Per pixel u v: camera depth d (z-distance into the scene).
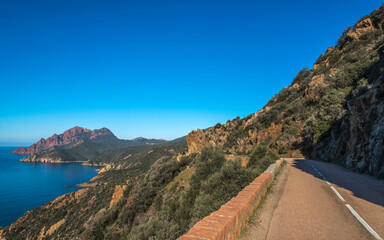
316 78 50.97
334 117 33.25
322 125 34.31
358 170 16.33
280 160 20.64
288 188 9.70
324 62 71.81
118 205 33.84
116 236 27.31
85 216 55.00
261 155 22.19
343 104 33.41
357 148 18.53
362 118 18.19
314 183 11.02
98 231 31.39
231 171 10.81
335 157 25.88
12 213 115.44
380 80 17.23
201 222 3.79
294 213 6.10
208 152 19.86
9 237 61.59
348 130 23.38
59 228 56.16
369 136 16.70
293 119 47.72
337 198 7.84
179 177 31.83
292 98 64.81
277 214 6.03
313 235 4.57
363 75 38.25
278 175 14.05
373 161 14.15
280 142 43.88
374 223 5.25
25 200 144.12
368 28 60.78
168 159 47.25
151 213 26.03
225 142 67.31
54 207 72.25
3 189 184.00
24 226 65.62
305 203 7.16
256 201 6.60
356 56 48.56
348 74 40.84
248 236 4.55
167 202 23.75
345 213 6.06
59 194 161.12
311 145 36.94
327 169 18.20
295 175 14.09
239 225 4.63
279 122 50.34
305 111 46.53
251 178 10.57
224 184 10.59
